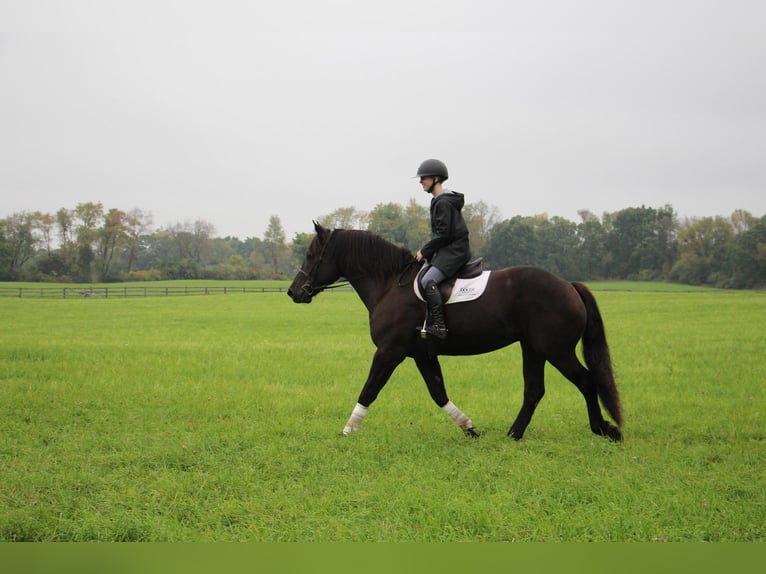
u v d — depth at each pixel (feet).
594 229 357.82
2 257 331.36
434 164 23.97
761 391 34.71
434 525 15.66
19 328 79.15
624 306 118.83
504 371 43.01
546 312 23.00
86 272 352.69
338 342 62.28
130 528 15.51
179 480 18.61
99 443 23.18
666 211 356.18
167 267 360.48
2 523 15.56
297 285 25.93
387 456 21.42
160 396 32.32
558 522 15.80
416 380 39.04
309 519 15.92
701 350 53.36
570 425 26.66
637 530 15.31
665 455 21.09
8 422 26.09
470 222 334.65
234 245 587.27
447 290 23.44
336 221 313.53
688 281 322.14
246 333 73.05
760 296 162.30
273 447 22.03
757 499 16.99
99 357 47.65
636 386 37.32
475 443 23.20
